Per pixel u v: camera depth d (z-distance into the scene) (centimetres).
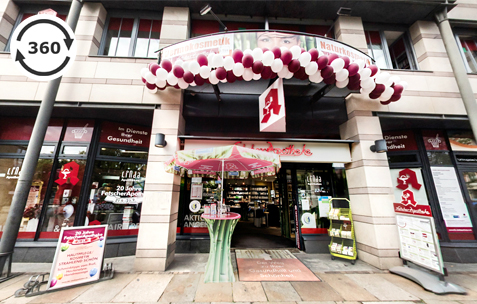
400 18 543
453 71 489
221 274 318
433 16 533
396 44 573
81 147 476
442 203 484
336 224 461
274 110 356
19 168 469
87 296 267
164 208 384
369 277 338
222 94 482
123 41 517
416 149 525
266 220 839
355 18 539
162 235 372
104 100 433
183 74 378
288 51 343
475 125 440
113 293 276
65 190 454
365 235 417
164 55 412
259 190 1195
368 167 431
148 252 363
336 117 488
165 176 399
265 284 306
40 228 433
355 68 368
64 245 295
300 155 455
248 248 506
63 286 282
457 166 507
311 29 568
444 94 489
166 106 437
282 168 582
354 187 456
